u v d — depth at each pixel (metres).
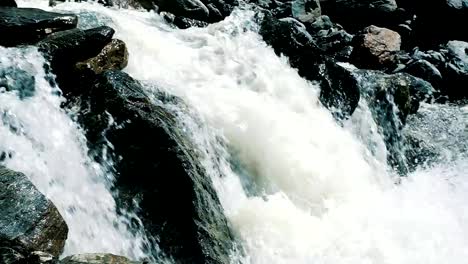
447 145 14.56
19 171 7.75
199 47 12.81
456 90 16.97
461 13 19.11
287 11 18.27
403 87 14.39
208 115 10.61
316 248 9.61
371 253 9.94
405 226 11.06
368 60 16.84
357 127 13.40
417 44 19.33
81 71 9.79
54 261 6.66
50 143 8.74
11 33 9.66
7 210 6.88
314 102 13.02
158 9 15.10
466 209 12.52
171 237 8.55
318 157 11.48
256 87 12.27
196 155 9.46
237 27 13.89
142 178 8.93
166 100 10.16
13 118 8.52
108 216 8.55
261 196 10.34
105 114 9.21
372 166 13.22
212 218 8.84
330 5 19.86
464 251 10.85
